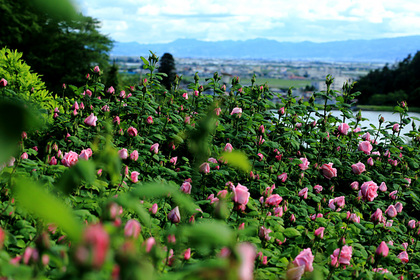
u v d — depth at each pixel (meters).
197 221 3.25
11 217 2.73
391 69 58.66
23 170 3.35
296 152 6.06
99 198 3.30
